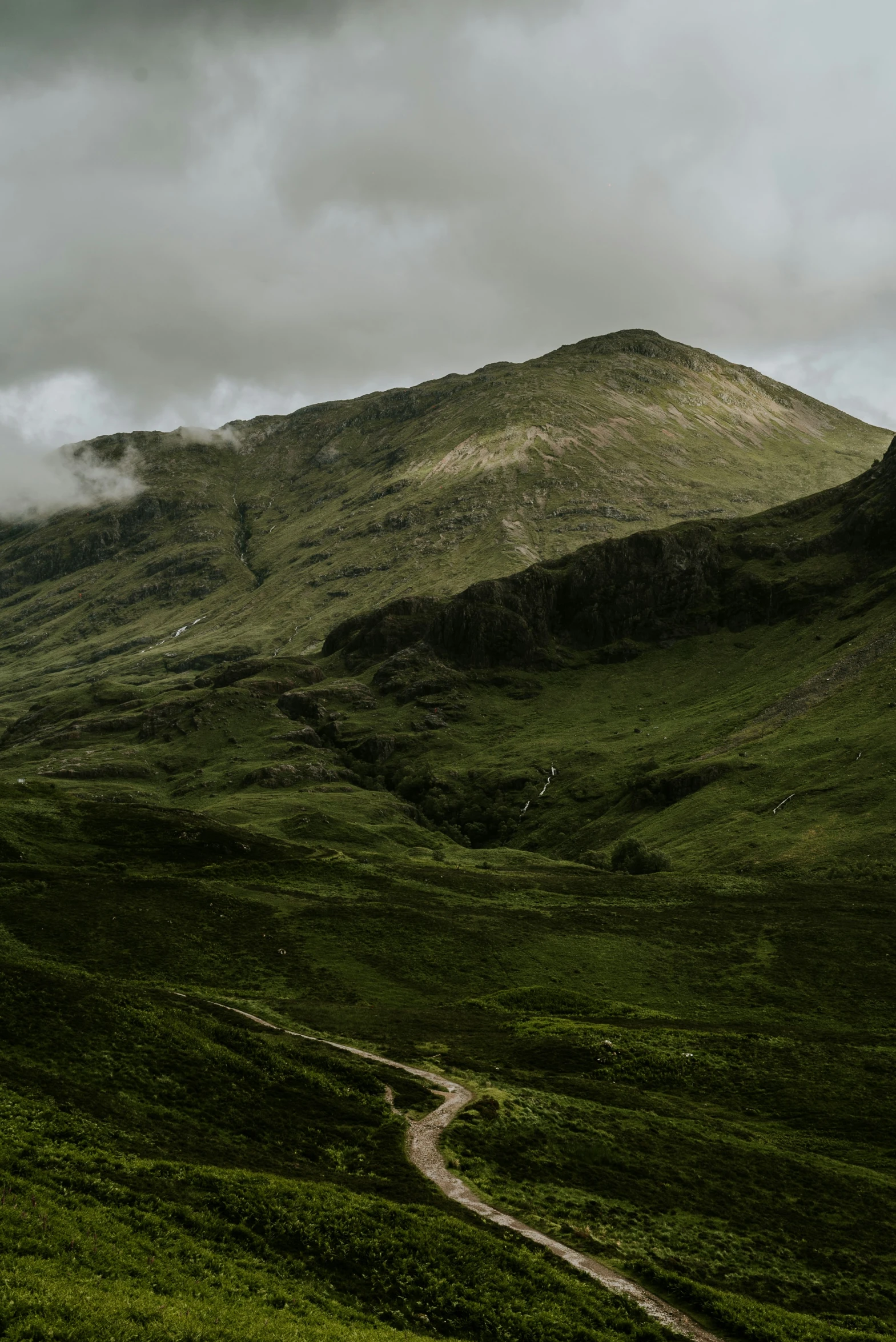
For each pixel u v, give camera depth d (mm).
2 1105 46719
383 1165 55062
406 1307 36656
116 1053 61094
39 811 172250
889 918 156125
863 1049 100438
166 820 179000
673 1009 119000
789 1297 47438
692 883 183250
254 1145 54094
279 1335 29453
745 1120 80500
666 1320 40812
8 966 69312
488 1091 73500
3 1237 30734
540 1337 36406
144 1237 35062
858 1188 65688
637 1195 58250
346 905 145000
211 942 123688
